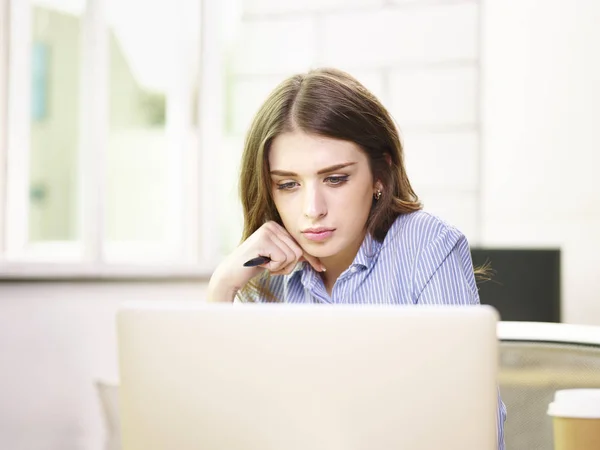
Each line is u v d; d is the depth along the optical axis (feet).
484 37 9.38
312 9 9.76
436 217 3.92
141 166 10.12
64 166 9.96
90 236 9.60
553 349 3.94
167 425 2.64
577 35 9.20
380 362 2.42
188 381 2.59
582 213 9.23
